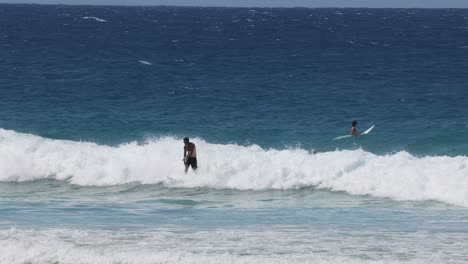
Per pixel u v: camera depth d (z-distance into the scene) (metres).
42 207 65.44
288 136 103.44
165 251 47.81
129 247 48.88
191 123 113.88
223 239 51.78
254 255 47.34
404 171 71.31
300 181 73.38
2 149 81.06
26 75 180.50
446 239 52.38
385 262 45.06
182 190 73.62
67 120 115.31
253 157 76.44
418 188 69.12
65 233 52.38
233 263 45.06
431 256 47.31
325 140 100.62
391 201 67.88
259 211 64.06
